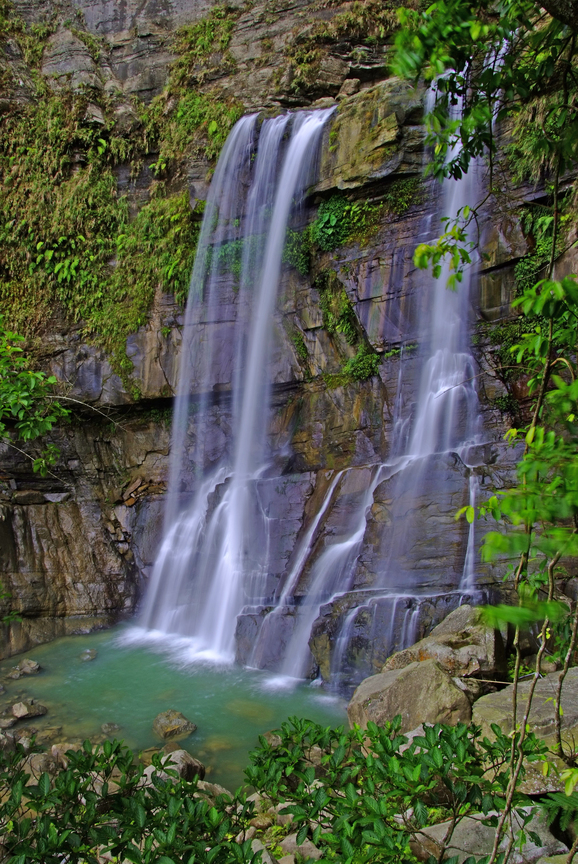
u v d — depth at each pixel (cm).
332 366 1099
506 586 703
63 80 1312
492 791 293
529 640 642
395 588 773
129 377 1184
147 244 1215
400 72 210
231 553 1015
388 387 1030
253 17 1334
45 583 1024
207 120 1238
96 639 977
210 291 1168
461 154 261
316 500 968
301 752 344
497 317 946
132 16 1400
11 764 347
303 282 1128
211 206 1182
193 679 802
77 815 300
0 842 294
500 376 938
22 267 1221
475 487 792
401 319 1021
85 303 1212
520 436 282
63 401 1173
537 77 233
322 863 246
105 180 1271
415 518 803
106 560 1112
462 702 511
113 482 1214
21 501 1094
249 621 863
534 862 304
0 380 423
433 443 965
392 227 1038
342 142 1050
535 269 899
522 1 204
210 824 279
